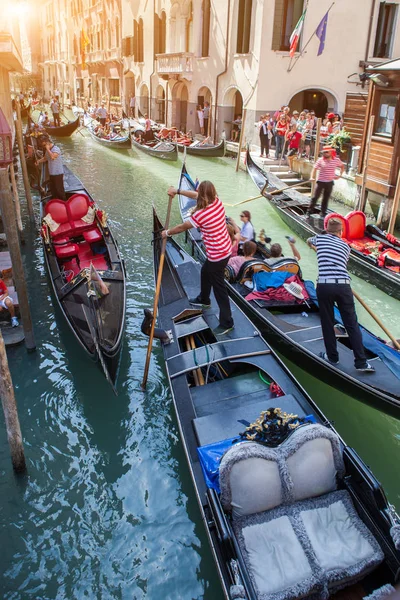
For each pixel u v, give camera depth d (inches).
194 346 205.9
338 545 119.6
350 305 177.5
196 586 143.5
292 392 168.7
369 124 367.9
